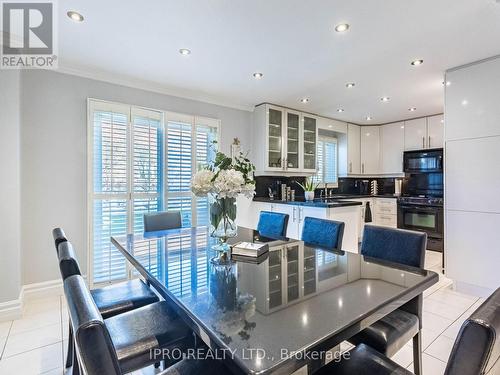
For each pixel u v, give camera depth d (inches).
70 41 91.3
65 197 111.7
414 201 184.5
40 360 71.6
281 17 77.6
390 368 41.1
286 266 60.4
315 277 53.6
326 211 133.4
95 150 116.8
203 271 57.0
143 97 130.2
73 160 113.0
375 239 72.9
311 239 88.6
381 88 135.0
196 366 40.9
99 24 81.4
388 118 198.4
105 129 118.7
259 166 165.2
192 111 145.9
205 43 92.4
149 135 130.6
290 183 193.6
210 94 145.0
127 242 82.5
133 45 93.8
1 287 91.0
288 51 97.7
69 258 46.8
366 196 206.8
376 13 75.6
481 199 105.1
